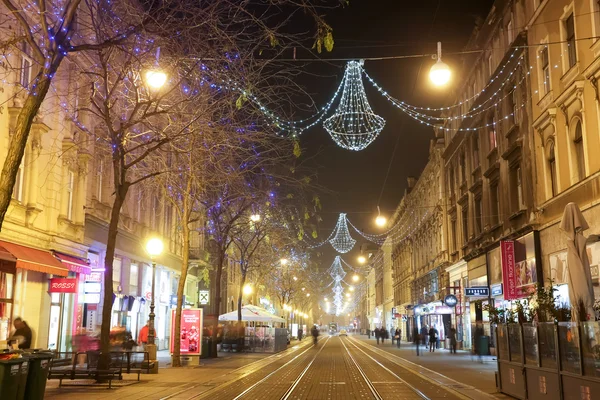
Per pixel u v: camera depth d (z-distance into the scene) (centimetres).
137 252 3419
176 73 1766
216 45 1509
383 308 10006
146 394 1504
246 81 1565
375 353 3878
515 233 2727
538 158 2453
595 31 1891
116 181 1797
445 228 4459
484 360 2922
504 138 2919
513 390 1402
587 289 1418
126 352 1986
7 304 2103
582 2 1988
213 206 3102
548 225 2344
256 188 3102
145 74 1638
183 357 2769
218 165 2178
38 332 2273
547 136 2361
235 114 1958
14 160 1027
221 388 1686
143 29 1270
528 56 2519
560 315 1417
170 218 4122
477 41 3319
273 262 5200
